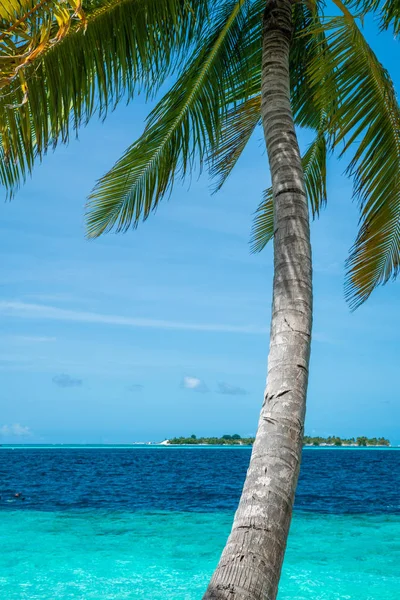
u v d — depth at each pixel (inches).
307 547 495.5
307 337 129.8
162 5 211.5
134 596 341.7
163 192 259.8
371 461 2694.4
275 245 145.2
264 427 118.6
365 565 428.5
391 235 235.1
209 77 256.8
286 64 189.5
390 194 222.7
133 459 2689.5
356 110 216.4
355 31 207.3
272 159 163.6
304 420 120.3
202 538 530.3
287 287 135.5
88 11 194.7
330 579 387.2
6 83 114.3
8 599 334.0
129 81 210.5
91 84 199.0
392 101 214.5
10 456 3142.2
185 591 352.5
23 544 500.1
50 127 201.9
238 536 104.8
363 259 236.5
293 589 363.9
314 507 770.2
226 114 272.2
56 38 117.4
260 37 270.5
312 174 295.6
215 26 257.3
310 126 287.3
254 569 99.7
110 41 200.5
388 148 218.2
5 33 113.2
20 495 896.9
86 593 346.6
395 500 859.4
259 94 278.4
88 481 1213.1
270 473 111.4
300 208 149.6
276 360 126.2
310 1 213.9
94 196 256.2
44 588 358.3
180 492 971.9
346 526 608.7
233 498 878.4
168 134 253.6
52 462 2267.5
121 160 246.4
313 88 265.7
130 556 453.1
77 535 544.1
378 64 214.4
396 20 240.7
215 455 3432.6
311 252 144.3
